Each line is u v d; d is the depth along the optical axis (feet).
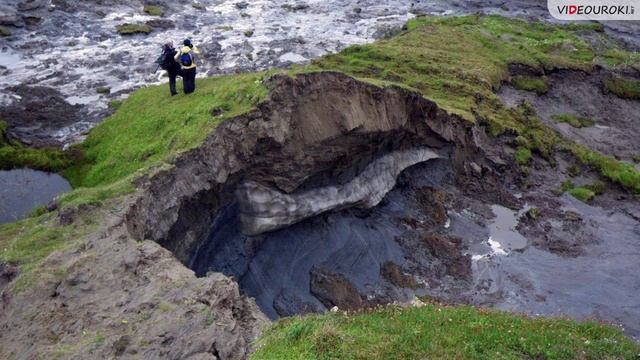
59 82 96.12
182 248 57.72
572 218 87.86
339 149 71.00
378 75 101.76
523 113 107.34
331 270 70.28
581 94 122.62
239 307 38.52
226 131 61.21
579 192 93.91
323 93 69.67
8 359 33.91
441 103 94.17
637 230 87.45
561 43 136.15
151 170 55.26
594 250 81.92
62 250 43.01
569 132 110.83
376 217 80.12
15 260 43.37
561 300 71.61
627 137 113.39
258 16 134.10
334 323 38.04
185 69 71.41
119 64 103.76
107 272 40.06
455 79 105.91
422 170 88.38
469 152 92.84
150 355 32.91
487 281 74.23
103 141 73.56
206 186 58.44
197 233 59.67
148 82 98.43
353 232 75.66
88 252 42.63
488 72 112.27
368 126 73.51
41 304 37.65
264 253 67.72
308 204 69.82
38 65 100.89
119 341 33.50
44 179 70.08
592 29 151.74
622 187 97.09
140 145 65.10
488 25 139.54
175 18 127.24
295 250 70.03
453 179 90.53
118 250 42.55
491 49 125.39
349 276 70.74
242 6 139.74
